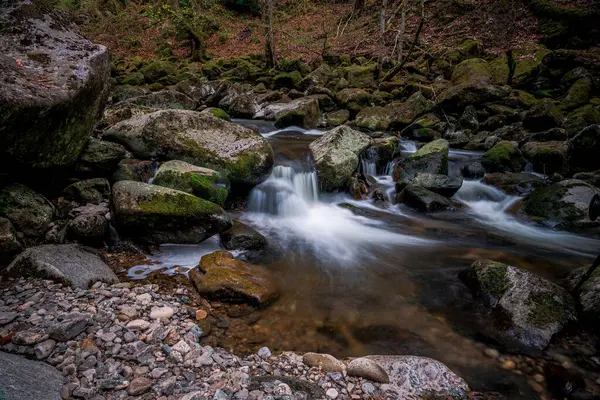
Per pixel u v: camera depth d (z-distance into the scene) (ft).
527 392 9.12
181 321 10.98
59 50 14.15
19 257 12.00
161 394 7.66
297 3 77.36
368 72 47.93
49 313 9.93
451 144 33.04
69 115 13.41
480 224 21.62
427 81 44.78
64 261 12.30
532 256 17.34
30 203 13.26
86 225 14.15
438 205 22.84
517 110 35.04
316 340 10.96
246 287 12.66
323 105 41.86
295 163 24.48
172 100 36.73
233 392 7.90
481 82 37.24
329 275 15.24
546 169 26.17
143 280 13.38
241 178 20.39
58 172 15.15
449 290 14.07
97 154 16.51
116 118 24.40
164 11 64.34
